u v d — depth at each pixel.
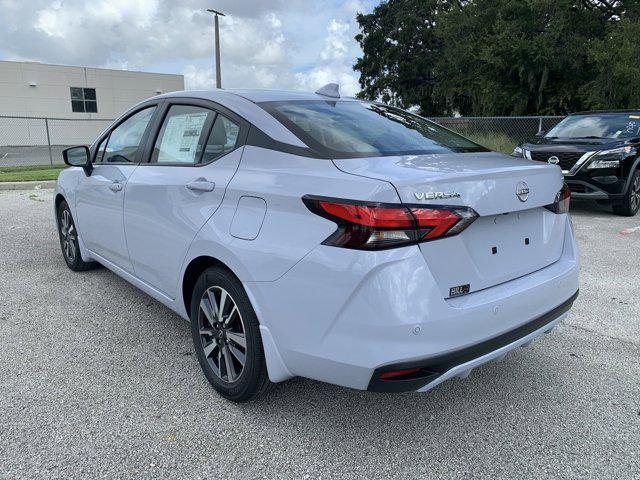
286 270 2.34
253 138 2.78
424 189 2.16
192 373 3.17
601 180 8.34
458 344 2.22
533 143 9.38
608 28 19.66
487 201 2.33
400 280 2.10
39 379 3.06
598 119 9.68
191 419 2.70
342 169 2.36
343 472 2.32
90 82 34.28
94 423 2.64
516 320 2.47
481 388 3.07
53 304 4.27
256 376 2.63
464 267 2.30
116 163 3.93
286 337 2.39
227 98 3.11
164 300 3.38
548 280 2.68
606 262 5.81
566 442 2.56
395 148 2.75
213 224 2.73
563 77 22.02
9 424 2.61
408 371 2.13
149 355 3.40
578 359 3.44
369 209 2.11
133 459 2.38
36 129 32.84
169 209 3.10
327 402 2.87
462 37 25.11
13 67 31.44
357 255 2.13
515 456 2.45
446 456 2.44
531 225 2.72
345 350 2.20
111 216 3.85
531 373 3.25
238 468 2.34
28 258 5.61
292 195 2.38
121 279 4.91
